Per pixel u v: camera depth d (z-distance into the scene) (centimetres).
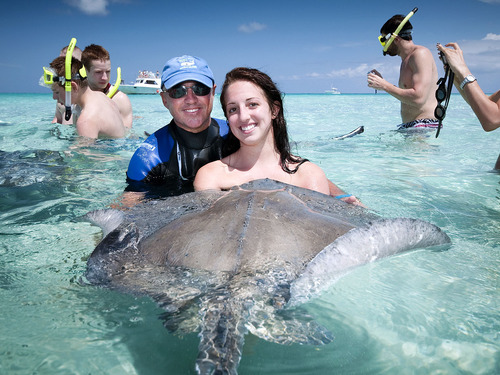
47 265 201
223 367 112
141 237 204
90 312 158
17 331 148
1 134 603
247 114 266
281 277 161
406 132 685
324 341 137
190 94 311
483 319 156
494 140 627
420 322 153
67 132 601
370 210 268
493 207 304
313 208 221
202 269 167
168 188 326
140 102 2048
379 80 668
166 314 145
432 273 190
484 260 207
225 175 283
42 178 373
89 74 660
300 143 613
